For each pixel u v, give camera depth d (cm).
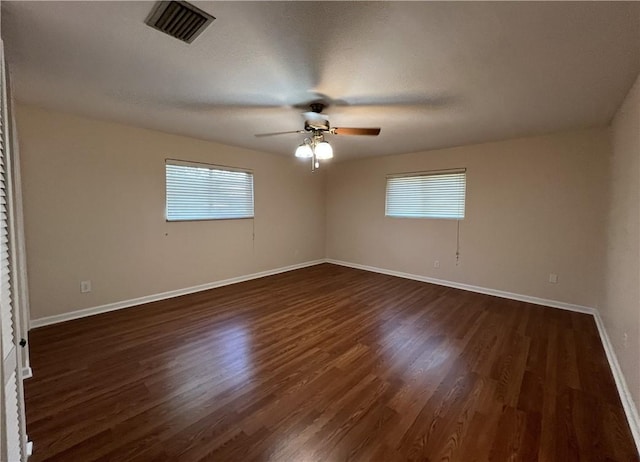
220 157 454
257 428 173
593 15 148
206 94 255
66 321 324
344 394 204
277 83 232
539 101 266
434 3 141
